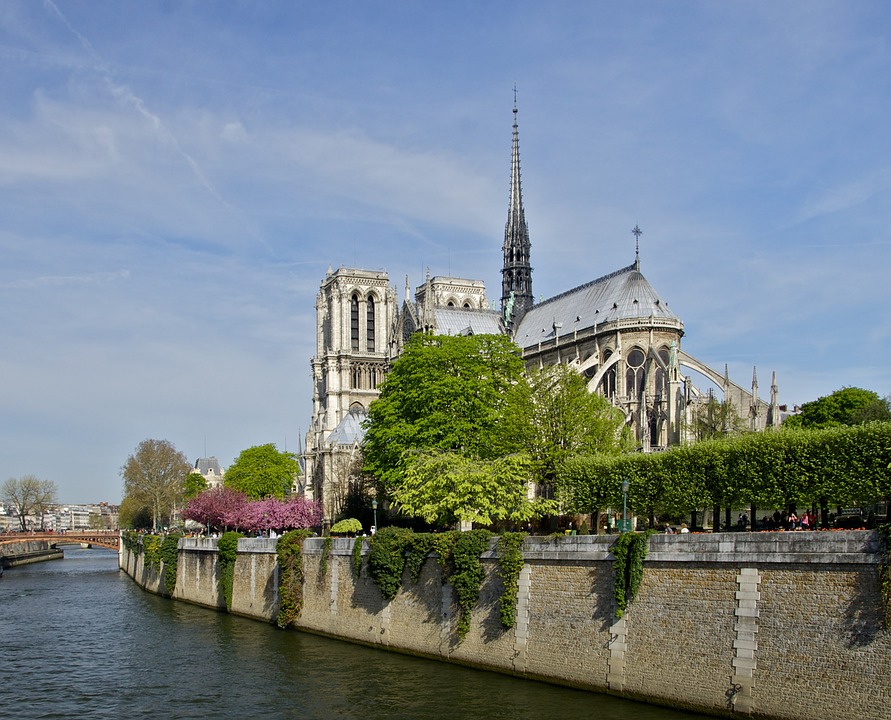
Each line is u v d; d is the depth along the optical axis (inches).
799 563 1936.5
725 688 2018.9
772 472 2380.7
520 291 7450.8
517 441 3668.8
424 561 2920.8
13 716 2428.6
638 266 6107.3
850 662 1829.5
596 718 2081.7
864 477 2228.1
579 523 3683.6
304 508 6619.1
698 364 5649.6
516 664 2527.1
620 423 3944.4
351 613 3245.6
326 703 2418.8
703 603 2092.8
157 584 5403.5
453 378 3814.0
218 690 2618.1
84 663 3078.2
